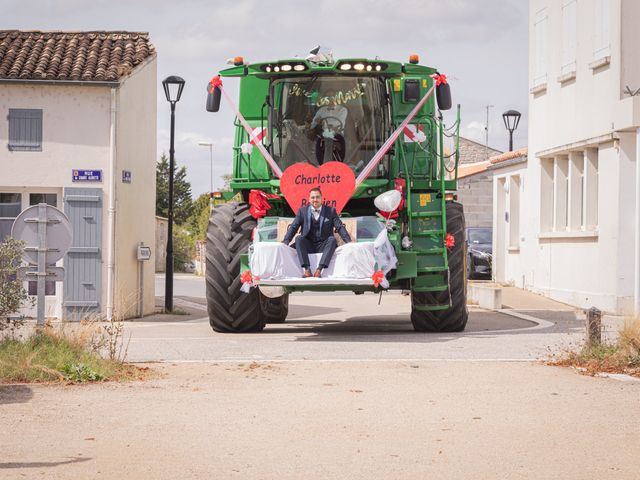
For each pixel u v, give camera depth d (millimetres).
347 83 15992
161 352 13453
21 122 21656
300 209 14859
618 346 12219
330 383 10555
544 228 26641
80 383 10570
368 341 14945
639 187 21344
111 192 21641
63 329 12297
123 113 22094
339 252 14625
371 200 16297
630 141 21766
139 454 7344
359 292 15555
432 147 16188
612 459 7152
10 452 7395
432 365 11930
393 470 6855
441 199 16000
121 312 21781
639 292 21328
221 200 17109
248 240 16328
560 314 21297
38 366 10875
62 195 21812
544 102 26406
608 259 22266
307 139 16016
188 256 65625
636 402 9391
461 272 16484
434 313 16531
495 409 9055
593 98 23281
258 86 16516
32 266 13055
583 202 24125
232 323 16594
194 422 8516
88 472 6797
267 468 6922
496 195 32469
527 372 11328
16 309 12508
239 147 16547
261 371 11453
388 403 9367
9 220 21812
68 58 22422
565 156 25812
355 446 7594
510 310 22625
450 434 8008
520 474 6738
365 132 15969
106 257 21656
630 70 21984
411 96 15922
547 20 26188
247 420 8586
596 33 23141
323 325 19328
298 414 8844
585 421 8500
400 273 15453
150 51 23469
